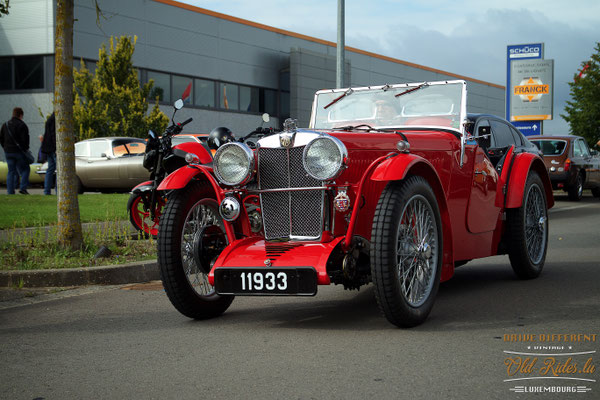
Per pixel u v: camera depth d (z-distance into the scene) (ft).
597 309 15.58
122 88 68.08
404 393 9.94
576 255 24.89
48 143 48.65
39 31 83.05
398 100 18.33
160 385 10.62
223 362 11.82
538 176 20.51
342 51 48.96
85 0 83.82
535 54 84.48
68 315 16.43
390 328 14.07
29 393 10.43
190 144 25.36
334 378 10.71
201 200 15.69
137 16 89.92
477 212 17.63
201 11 98.37
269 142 14.30
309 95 111.86
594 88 90.63
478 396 9.77
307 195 14.07
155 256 23.62
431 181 14.87
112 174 51.67
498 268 22.47
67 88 24.11
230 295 15.33
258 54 107.65
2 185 77.15
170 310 16.76
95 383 10.83
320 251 13.69
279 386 10.39
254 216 14.75
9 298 18.79
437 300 17.06
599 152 62.34
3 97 85.20
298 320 15.16
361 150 14.25
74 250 24.23
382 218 13.23
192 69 97.30
